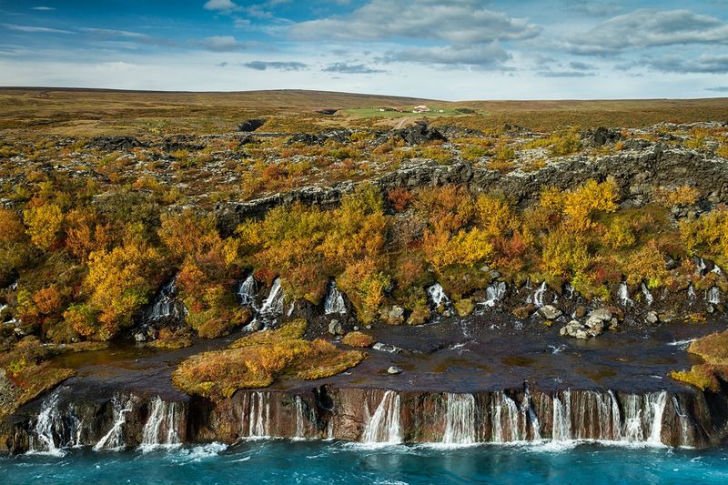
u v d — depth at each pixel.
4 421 32.25
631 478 28.88
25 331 42.91
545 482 28.77
